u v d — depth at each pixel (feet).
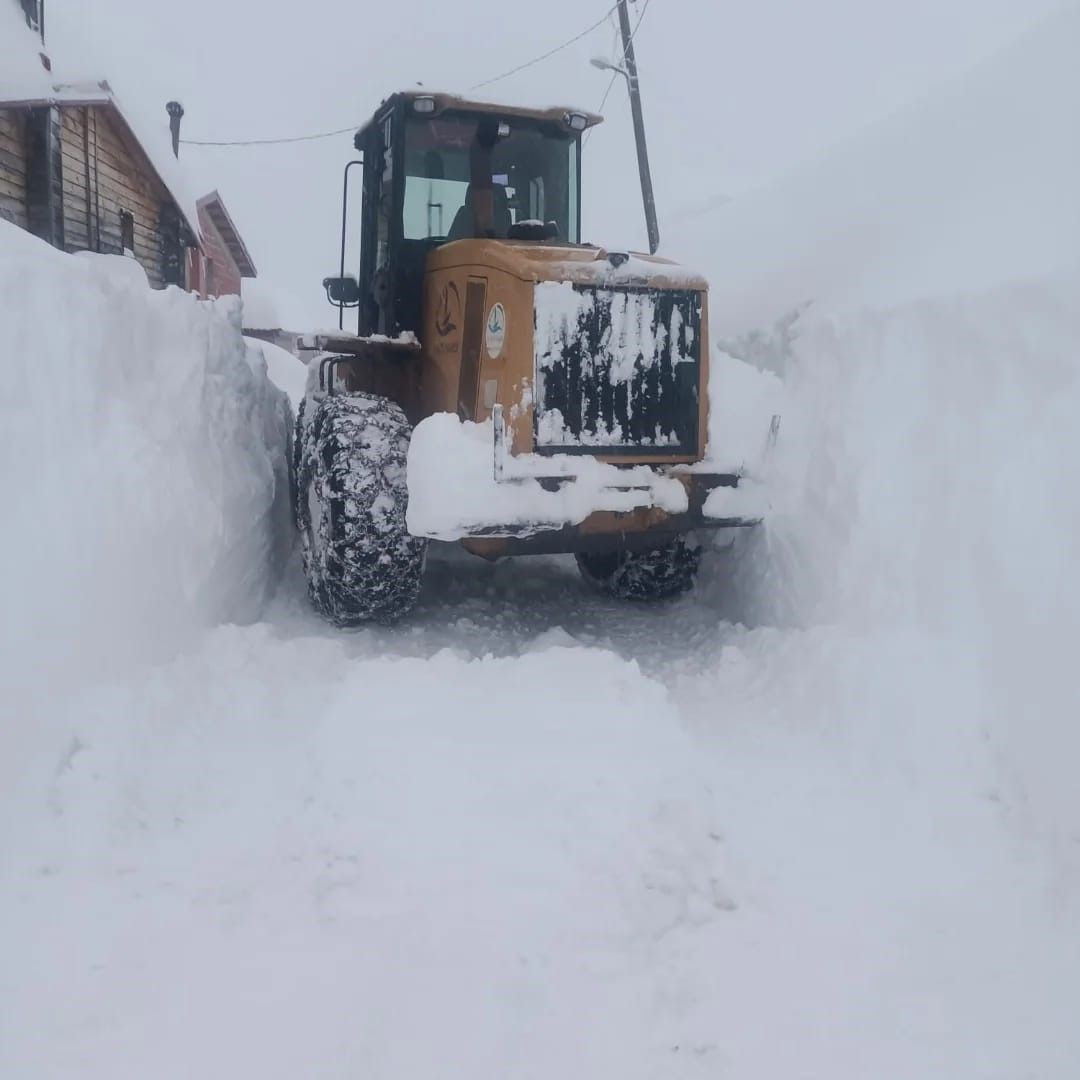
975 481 12.17
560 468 14.32
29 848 9.50
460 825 9.99
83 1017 7.61
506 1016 7.71
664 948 8.57
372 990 7.93
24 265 12.28
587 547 14.94
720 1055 7.38
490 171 18.22
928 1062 7.30
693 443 15.62
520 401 14.58
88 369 12.98
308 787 10.80
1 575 10.69
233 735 12.21
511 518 13.93
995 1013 7.76
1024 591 10.94
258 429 18.80
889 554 13.21
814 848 10.07
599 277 14.87
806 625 14.78
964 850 9.73
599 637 16.96
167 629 13.03
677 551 18.74
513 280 14.79
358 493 15.25
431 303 17.46
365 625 16.29
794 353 17.30
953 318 13.42
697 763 11.26
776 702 13.43
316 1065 7.18
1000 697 10.75
